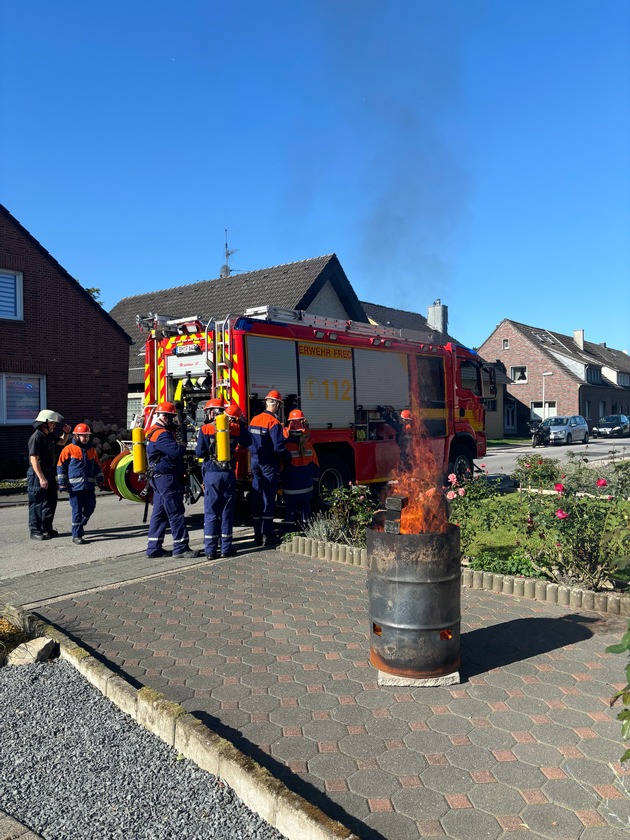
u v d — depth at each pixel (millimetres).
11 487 14758
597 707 3627
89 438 8852
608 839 2557
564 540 5707
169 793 2959
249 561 7172
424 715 3594
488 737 3344
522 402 46938
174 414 7727
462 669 4172
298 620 5172
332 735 3400
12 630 5059
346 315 23953
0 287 16922
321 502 9539
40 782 3072
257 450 8000
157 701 3518
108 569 6957
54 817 2812
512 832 2615
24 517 11484
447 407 12438
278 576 6508
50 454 9203
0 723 3627
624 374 53594
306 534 7859
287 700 3805
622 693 2443
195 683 4043
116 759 3250
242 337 8852
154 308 26672
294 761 3160
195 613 5383
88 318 18672
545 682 3949
